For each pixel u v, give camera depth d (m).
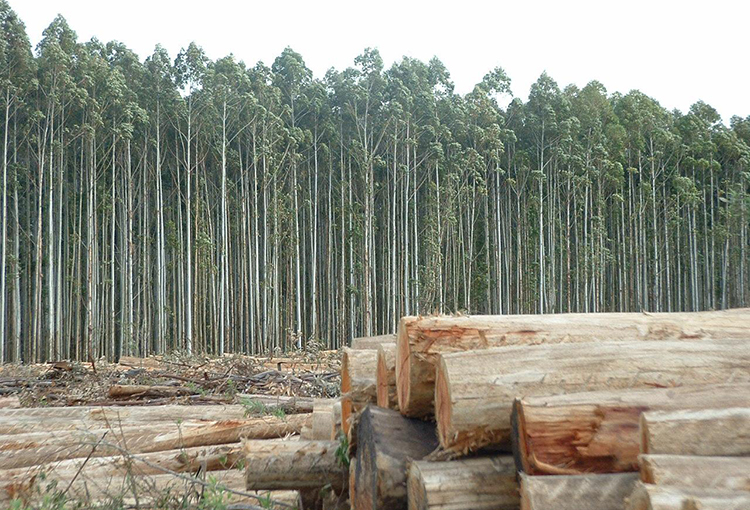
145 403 8.08
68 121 37.50
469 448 2.73
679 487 2.00
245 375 10.17
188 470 4.92
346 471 3.86
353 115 43.03
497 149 44.56
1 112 35.97
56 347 32.72
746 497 1.91
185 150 41.97
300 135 39.81
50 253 32.41
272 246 40.34
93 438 5.43
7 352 34.56
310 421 6.09
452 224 42.84
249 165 41.31
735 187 47.41
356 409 3.96
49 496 3.99
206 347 36.31
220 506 3.65
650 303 52.31
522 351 2.82
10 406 7.91
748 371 2.83
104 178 36.38
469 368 2.75
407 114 42.38
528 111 49.22
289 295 40.34
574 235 53.91
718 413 2.32
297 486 3.86
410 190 47.56
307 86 43.88
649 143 52.81
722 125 54.88
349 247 44.09
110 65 38.47
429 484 2.60
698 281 53.09
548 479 2.35
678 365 2.81
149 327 36.94
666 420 2.30
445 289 41.97
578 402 2.47
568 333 3.22
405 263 40.91
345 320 44.50
